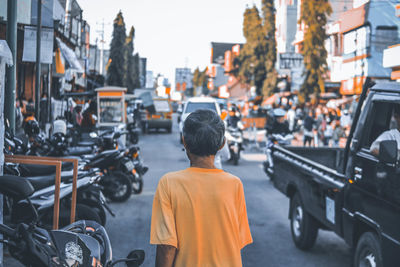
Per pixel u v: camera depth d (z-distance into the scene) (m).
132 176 8.76
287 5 43.50
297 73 36.75
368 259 4.09
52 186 5.14
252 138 23.14
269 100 36.47
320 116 19.36
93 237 3.60
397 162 3.68
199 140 2.06
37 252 2.45
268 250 5.84
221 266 1.97
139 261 2.85
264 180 11.42
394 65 10.19
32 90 19.97
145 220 7.26
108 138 8.87
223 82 90.25
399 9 12.31
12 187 2.49
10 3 7.25
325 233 6.80
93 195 5.67
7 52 3.84
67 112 14.41
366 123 4.41
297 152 7.89
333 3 29.17
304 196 5.72
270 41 45.88
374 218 3.94
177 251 1.97
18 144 5.59
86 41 39.38
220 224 1.99
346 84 27.39
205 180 2.03
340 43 28.39
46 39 13.57
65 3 26.05
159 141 23.72
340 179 4.73
